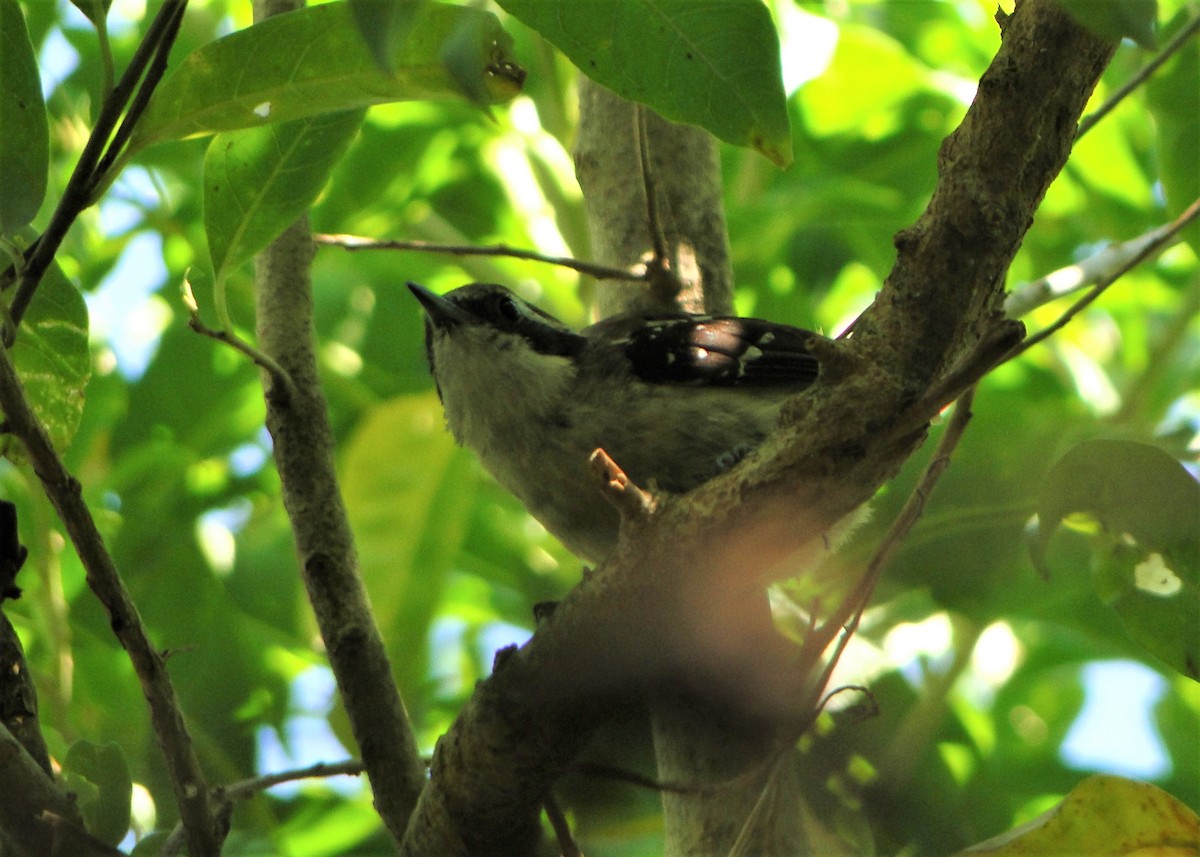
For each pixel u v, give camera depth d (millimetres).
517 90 6809
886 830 8648
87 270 13891
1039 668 13914
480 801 7426
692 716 8477
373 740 8242
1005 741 14258
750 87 6766
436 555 11781
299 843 12078
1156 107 11898
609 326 10664
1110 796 7133
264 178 7648
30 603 11492
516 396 10523
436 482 11875
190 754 6926
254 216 7648
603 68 6777
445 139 15047
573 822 9094
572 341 10812
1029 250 15555
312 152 7672
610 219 10727
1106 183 15062
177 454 13477
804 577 10562
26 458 8352
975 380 6238
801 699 8094
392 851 11812
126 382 14648
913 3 15727
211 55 6758
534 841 7699
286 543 12930
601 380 10438
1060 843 7152
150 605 11953
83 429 12812
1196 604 8258
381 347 15133
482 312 10922
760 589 9078
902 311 6570
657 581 6820
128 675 11484
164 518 12578
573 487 10508
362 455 11891
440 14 6641
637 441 10320
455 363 10852
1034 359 15062
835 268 14938
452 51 5336
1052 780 13625
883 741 8945
